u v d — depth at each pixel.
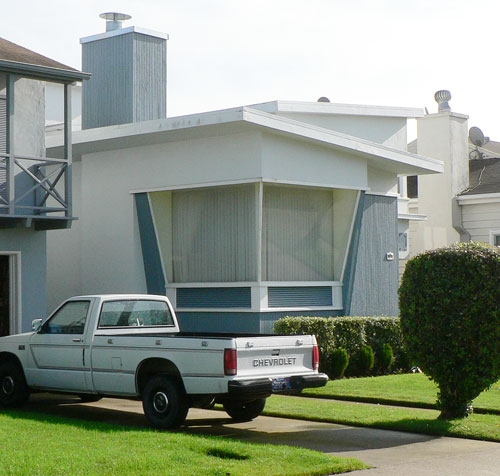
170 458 8.20
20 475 7.44
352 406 12.39
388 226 18.81
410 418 11.13
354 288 17.62
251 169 15.90
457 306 10.52
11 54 14.65
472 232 25.20
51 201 19.41
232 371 9.97
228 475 7.67
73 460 7.98
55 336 11.75
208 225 16.97
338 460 8.41
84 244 18.44
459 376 10.70
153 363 10.74
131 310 11.95
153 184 17.38
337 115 20.41
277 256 16.61
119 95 18.73
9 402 12.27
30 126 15.63
